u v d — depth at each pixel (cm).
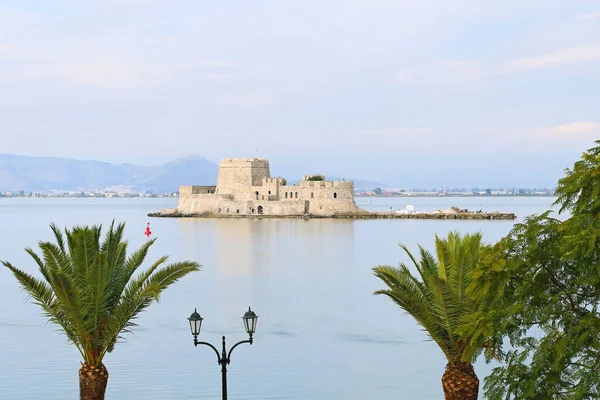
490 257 3550
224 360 3803
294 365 6475
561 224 3428
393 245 18062
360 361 6612
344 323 8238
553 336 3403
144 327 8006
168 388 5744
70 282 4066
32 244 19362
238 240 19675
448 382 4256
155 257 15775
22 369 6241
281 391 5731
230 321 8369
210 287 11144
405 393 5728
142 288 4384
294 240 19562
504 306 3594
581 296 3538
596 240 3180
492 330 3488
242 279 12100
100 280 4209
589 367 3272
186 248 17650
